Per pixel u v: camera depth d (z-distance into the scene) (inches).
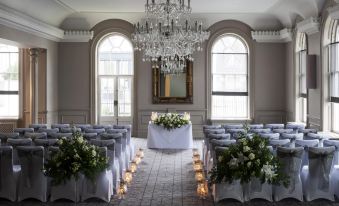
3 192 251.0
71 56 549.0
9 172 250.1
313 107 443.8
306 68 440.8
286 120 545.6
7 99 529.7
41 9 456.4
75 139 244.1
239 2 466.0
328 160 245.3
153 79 546.6
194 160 345.1
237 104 559.8
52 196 250.1
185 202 253.8
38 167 247.6
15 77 527.8
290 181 244.7
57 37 524.1
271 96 550.9
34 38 461.7
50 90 520.7
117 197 264.2
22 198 250.4
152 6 346.0
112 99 562.3
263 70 549.3
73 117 552.7
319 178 247.1
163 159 390.6
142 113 550.3
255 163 229.3
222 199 249.4
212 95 557.0
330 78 412.5
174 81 547.8
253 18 538.6
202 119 549.6
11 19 386.9
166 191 279.1
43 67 506.3
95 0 454.9
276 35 538.3
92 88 550.3
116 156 306.8
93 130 344.8
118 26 545.6
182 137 446.3
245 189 248.2
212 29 545.6
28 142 276.7
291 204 244.5
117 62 557.3
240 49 555.2
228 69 556.1
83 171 237.0
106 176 253.9
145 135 551.8
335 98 401.4
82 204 247.8
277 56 549.0
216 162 250.1
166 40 375.6
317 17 419.5
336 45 400.2
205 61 546.3
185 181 307.0
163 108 549.6
